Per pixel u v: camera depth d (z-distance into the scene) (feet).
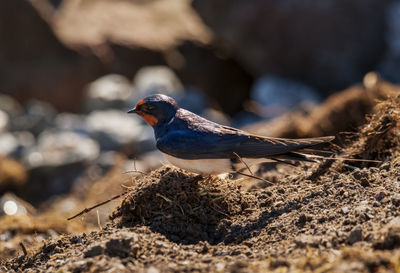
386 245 16.03
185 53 79.25
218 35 80.89
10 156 55.57
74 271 17.06
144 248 18.15
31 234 31.55
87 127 60.64
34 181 51.55
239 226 20.48
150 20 82.64
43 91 71.67
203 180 22.40
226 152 21.20
